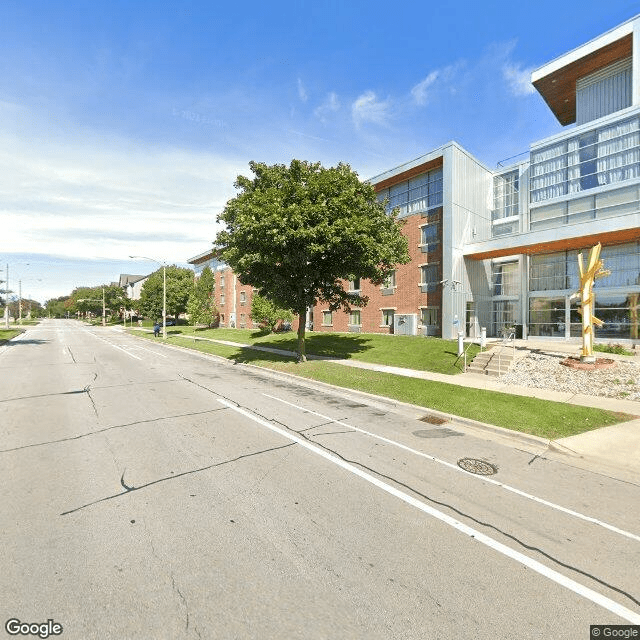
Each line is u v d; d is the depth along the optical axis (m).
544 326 24.33
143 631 2.93
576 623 3.13
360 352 21.47
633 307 20.44
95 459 6.31
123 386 12.70
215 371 16.80
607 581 3.67
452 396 11.26
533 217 24.22
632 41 21.41
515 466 6.55
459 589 3.48
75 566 3.64
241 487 5.42
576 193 21.92
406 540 4.24
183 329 53.56
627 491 5.66
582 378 13.16
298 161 16.94
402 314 29.42
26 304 141.50
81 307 114.50
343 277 17.67
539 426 8.55
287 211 14.84
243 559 3.81
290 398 11.51
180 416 9.06
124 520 4.48
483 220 27.97
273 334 35.16
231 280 53.59
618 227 18.42
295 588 3.43
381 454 6.93
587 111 25.03
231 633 2.92
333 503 5.04
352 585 3.49
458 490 5.56
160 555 3.84
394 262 20.03
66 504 4.82
